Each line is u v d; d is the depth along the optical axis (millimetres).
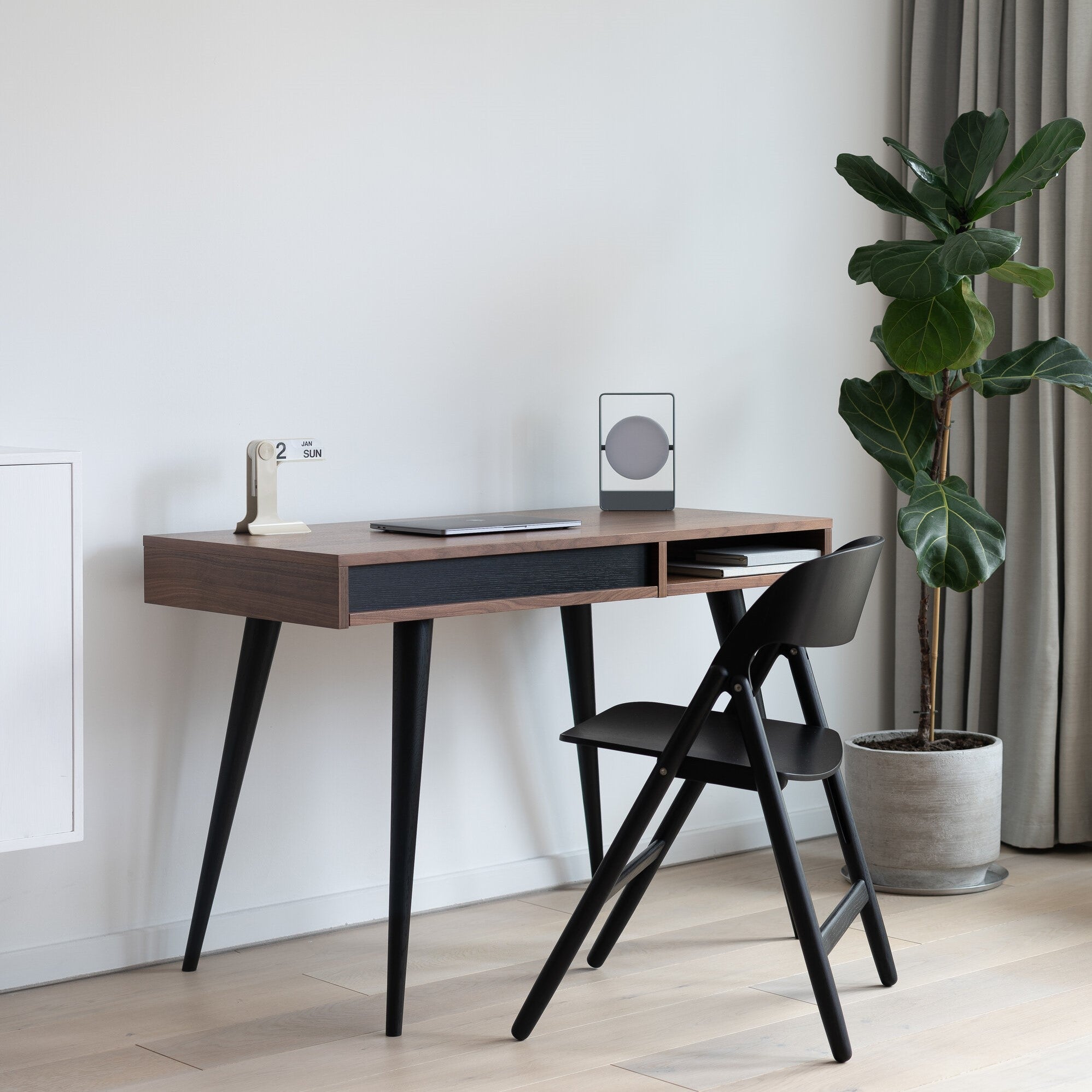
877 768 2961
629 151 3062
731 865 3174
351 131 2668
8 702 1960
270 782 2652
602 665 3111
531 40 2898
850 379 3104
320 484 2674
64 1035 2182
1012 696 3303
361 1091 1967
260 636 2402
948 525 2766
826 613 2078
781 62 3301
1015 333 3273
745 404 3297
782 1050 2107
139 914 2518
